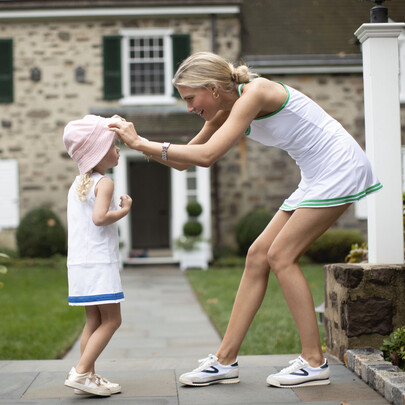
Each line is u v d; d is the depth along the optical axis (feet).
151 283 35.45
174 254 44.16
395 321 11.21
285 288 9.88
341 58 43.98
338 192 9.54
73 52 44.73
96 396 9.49
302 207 9.71
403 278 11.23
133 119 43.57
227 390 9.77
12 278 35.14
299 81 44.83
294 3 48.52
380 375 9.36
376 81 11.93
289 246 9.80
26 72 44.78
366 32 11.97
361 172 9.71
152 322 23.66
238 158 44.83
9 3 43.27
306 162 9.85
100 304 9.46
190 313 25.54
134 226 53.31
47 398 9.43
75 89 44.73
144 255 45.96
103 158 9.72
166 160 9.50
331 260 42.16
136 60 45.03
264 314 22.39
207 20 44.57
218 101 9.76
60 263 41.52
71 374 9.32
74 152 9.61
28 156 44.80
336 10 47.98
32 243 42.45
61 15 43.88
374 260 11.94
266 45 45.52
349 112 44.83
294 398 9.23
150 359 12.41
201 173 43.47
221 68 9.57
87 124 9.56
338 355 11.88
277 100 9.48
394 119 11.93
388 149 11.90
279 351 16.34
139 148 9.34
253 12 47.83
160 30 44.52
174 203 43.91
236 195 44.80
